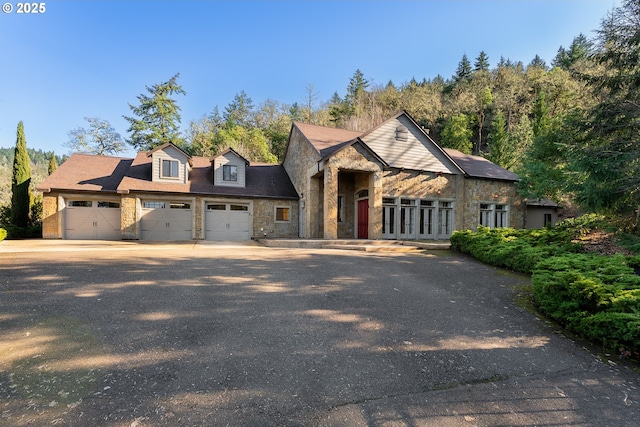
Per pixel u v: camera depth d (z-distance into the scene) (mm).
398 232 16141
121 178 17109
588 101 14719
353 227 17156
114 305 4684
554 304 4828
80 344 3438
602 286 4371
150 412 2328
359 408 2471
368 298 5457
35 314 4273
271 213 17812
